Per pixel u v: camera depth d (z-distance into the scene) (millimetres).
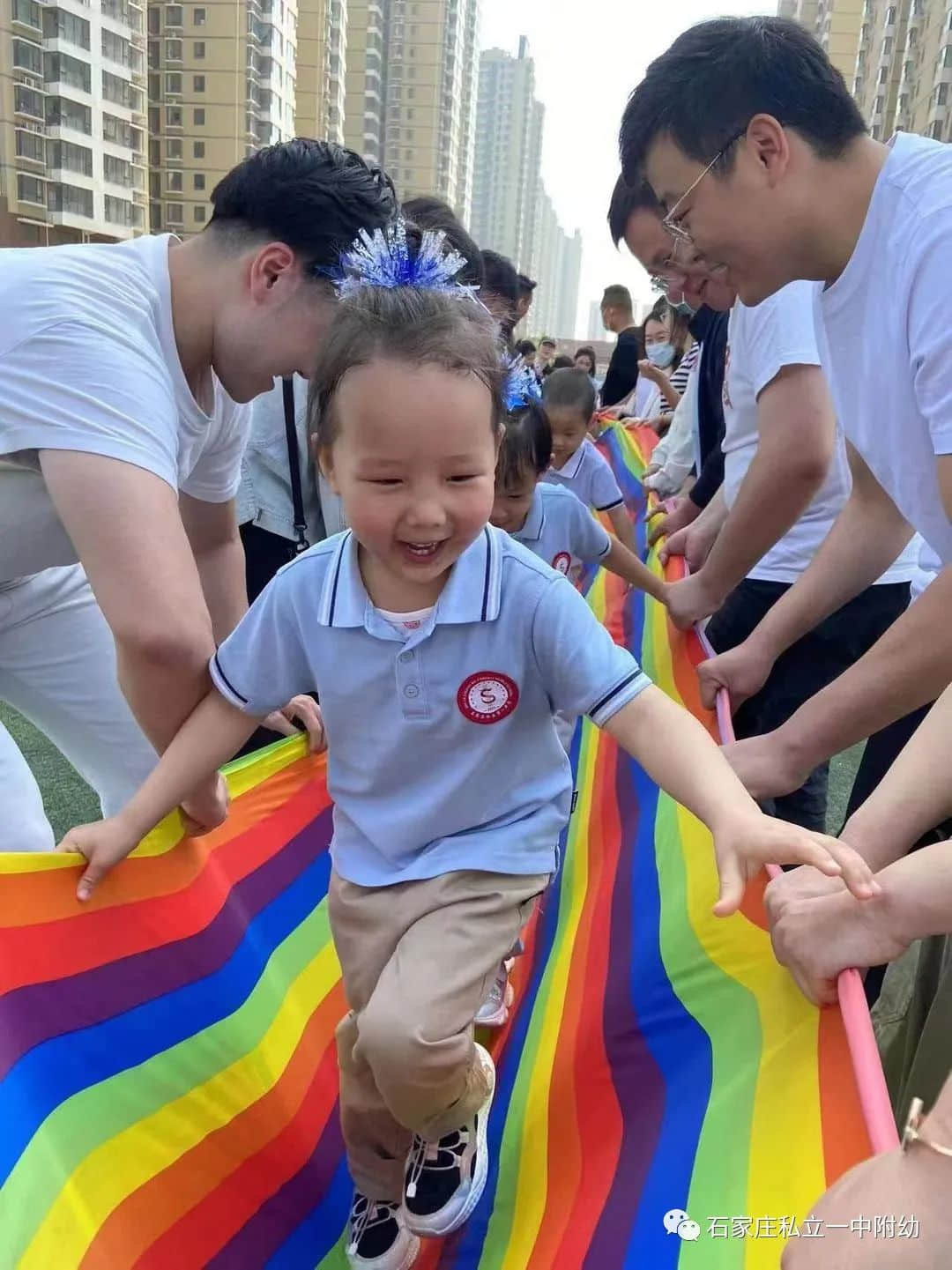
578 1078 1617
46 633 2139
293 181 1643
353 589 1462
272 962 1935
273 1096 1675
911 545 2633
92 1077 1357
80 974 1447
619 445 7125
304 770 2328
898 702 1552
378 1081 1398
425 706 1454
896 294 1615
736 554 2516
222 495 2207
